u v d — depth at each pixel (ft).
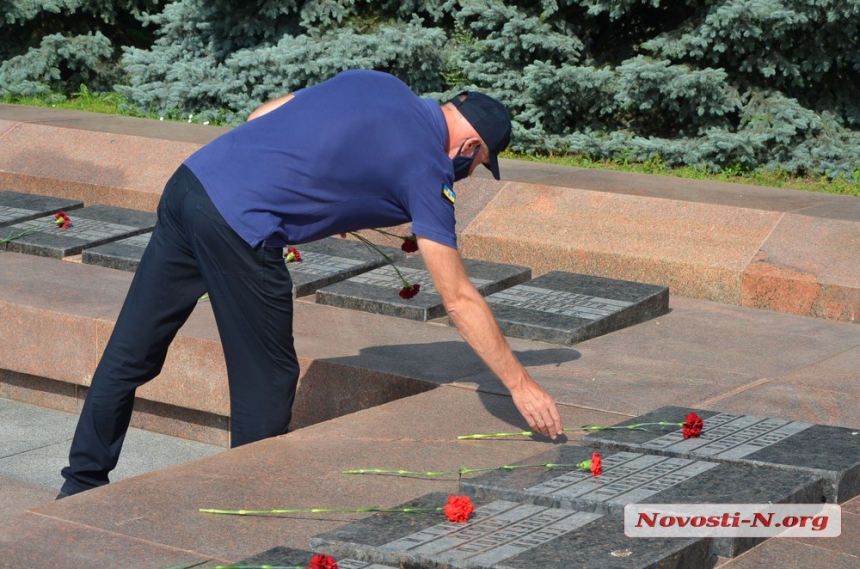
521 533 9.77
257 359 12.83
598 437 12.35
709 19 32.83
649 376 15.51
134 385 13.11
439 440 12.96
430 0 40.29
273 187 12.10
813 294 19.60
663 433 12.46
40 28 49.47
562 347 17.10
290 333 12.87
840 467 11.16
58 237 23.00
